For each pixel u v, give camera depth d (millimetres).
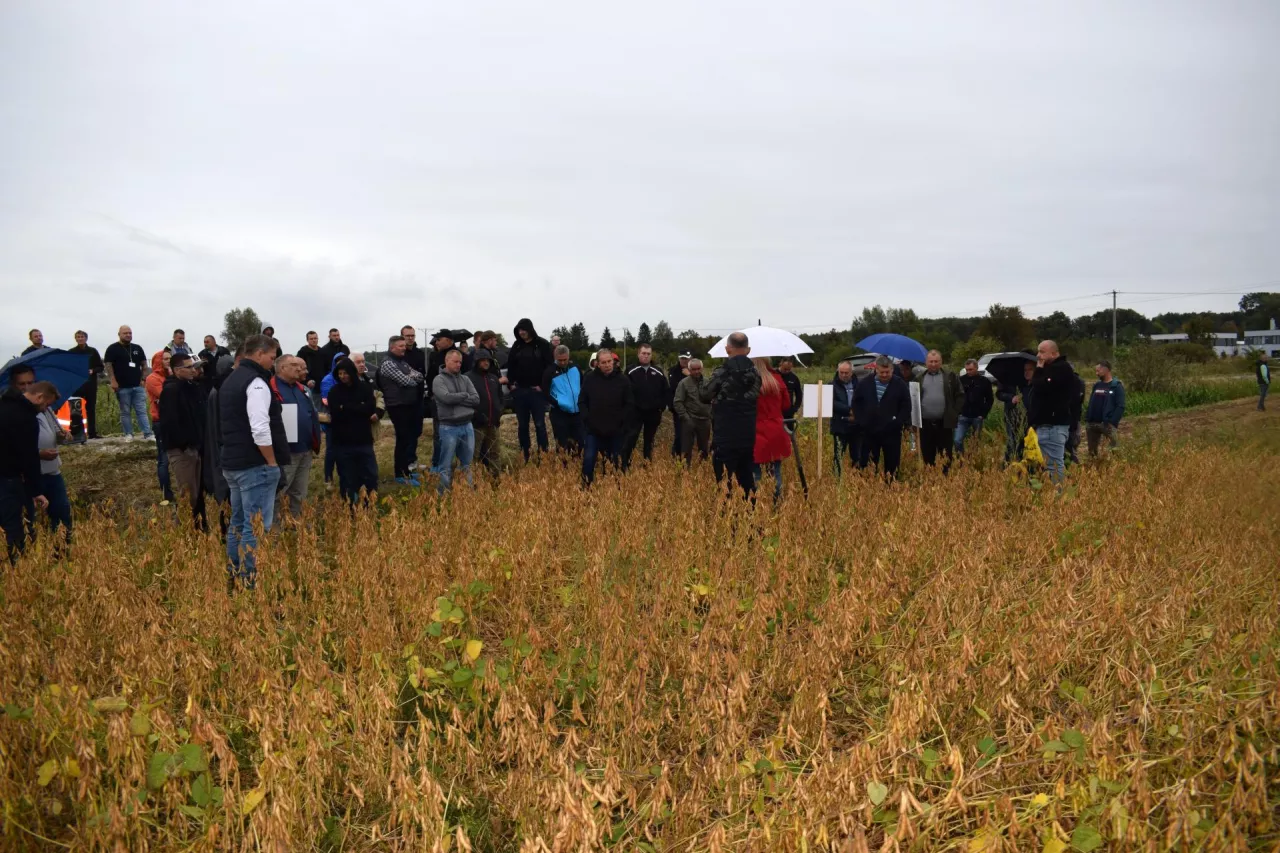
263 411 6816
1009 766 3758
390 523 7852
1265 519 7266
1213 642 4637
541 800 3656
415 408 11148
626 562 6773
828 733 4520
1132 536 7148
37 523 7742
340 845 3758
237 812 3605
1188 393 24500
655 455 11703
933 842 3479
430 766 4277
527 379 11812
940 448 11875
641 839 3734
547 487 8695
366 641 4891
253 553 6336
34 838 3641
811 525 7379
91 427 14031
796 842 3221
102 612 5840
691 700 4586
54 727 3895
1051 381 9875
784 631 5363
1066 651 4695
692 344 38125
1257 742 3736
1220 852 3008
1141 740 3719
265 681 4387
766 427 8789
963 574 5785
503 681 4570
